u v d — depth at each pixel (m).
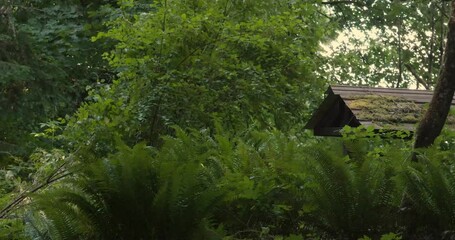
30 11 18.55
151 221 6.31
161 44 11.99
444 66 7.09
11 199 8.38
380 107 10.30
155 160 6.48
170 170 6.29
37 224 6.71
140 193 6.29
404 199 6.80
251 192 6.82
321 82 13.91
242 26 12.72
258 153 7.82
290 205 6.95
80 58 18.33
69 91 18.11
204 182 6.64
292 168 6.87
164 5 12.03
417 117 10.04
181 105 11.75
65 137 11.44
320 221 6.82
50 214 6.23
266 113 13.16
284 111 12.91
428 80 24.58
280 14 13.53
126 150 6.39
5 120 17.98
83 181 6.35
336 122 11.45
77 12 18.41
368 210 6.70
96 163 6.30
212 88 11.98
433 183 6.60
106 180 6.25
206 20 11.91
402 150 7.65
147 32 11.85
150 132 11.70
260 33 12.79
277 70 12.72
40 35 17.92
